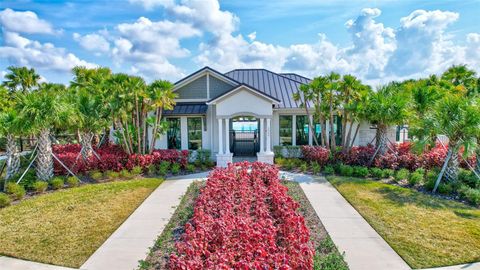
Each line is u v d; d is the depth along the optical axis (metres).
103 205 10.36
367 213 9.34
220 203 8.03
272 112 18.08
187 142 19.92
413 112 14.94
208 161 17.55
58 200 10.94
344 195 11.18
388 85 16.69
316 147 17.53
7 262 6.65
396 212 9.40
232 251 5.25
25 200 11.09
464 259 6.57
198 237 5.80
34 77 27.30
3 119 13.09
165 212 9.69
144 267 6.26
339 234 7.89
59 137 24.86
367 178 13.93
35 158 13.36
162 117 19.61
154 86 16.38
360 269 6.22
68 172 14.27
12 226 8.62
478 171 12.73
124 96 15.43
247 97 17.25
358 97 16.41
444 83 19.36
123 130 16.55
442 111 12.16
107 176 14.62
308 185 12.67
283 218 7.09
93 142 21.17
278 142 20.23
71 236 7.93
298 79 25.16
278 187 9.76
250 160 18.95
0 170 14.66
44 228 8.45
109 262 6.61
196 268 4.65
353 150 16.25
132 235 7.98
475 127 11.05
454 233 7.86
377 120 15.55
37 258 6.80
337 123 20.27
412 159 14.47
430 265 6.36
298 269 4.82
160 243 7.36
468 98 12.44
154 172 15.56
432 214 9.23
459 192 11.02
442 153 14.16
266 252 5.09
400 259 6.62
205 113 19.16
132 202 10.67
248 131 36.00
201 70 19.58
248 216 7.33
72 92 17.59
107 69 20.67
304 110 19.78
